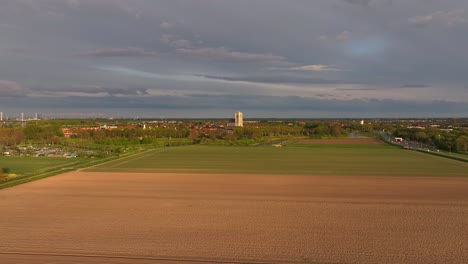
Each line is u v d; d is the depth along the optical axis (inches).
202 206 1936.5
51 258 1205.7
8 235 1437.0
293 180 2800.2
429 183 2672.2
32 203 1978.3
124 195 2203.5
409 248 1323.8
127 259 1206.9
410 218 1711.4
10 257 1210.6
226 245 1342.3
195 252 1273.4
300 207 1923.0
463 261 1213.1
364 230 1529.3
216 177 2930.6
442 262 1204.5
